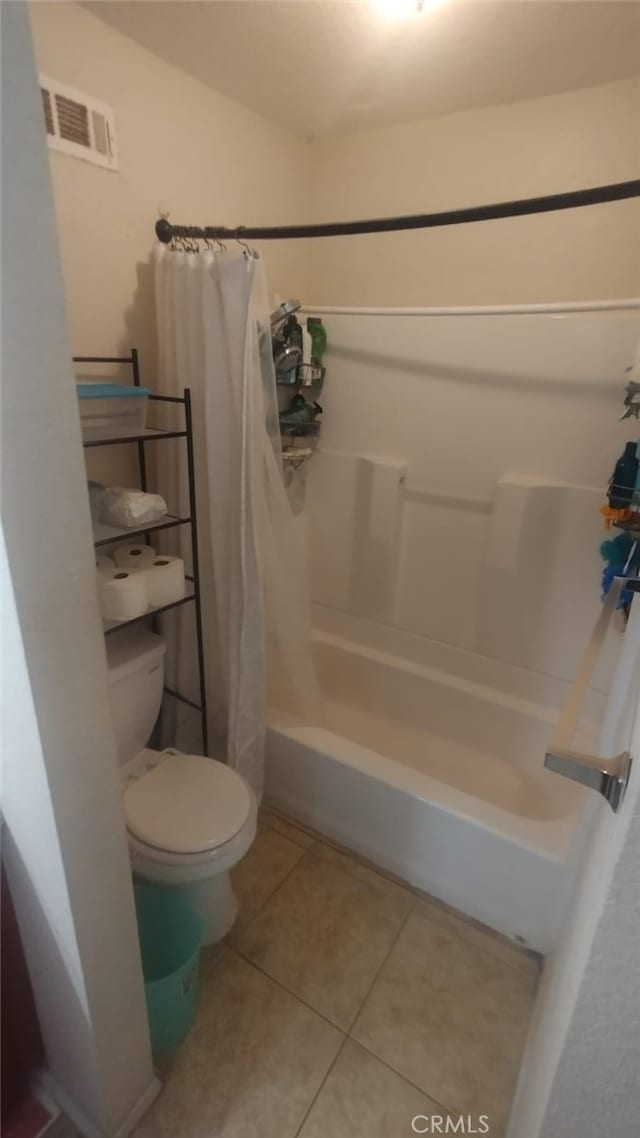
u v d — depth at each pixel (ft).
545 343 5.51
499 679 6.61
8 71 1.70
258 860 5.50
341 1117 3.66
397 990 4.41
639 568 4.80
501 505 6.05
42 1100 3.58
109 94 4.61
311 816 5.78
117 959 3.05
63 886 2.62
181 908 4.41
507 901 4.68
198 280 4.62
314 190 7.11
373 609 7.36
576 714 2.32
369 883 5.29
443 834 4.85
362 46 4.83
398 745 6.86
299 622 5.89
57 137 4.31
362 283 7.11
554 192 5.75
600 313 5.45
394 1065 3.94
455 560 6.61
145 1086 3.61
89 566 2.35
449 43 4.76
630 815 1.55
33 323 1.94
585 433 5.54
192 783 4.65
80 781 2.55
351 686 7.52
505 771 6.39
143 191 5.07
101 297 4.93
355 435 6.94
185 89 5.23
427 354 6.18
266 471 5.15
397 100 5.75
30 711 2.27
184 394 4.72
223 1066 3.90
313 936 4.81
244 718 5.42
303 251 7.32
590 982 1.75
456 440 6.27
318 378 6.80
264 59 5.01
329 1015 4.23
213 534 5.09
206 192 5.70
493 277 6.28
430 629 7.00
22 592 2.10
